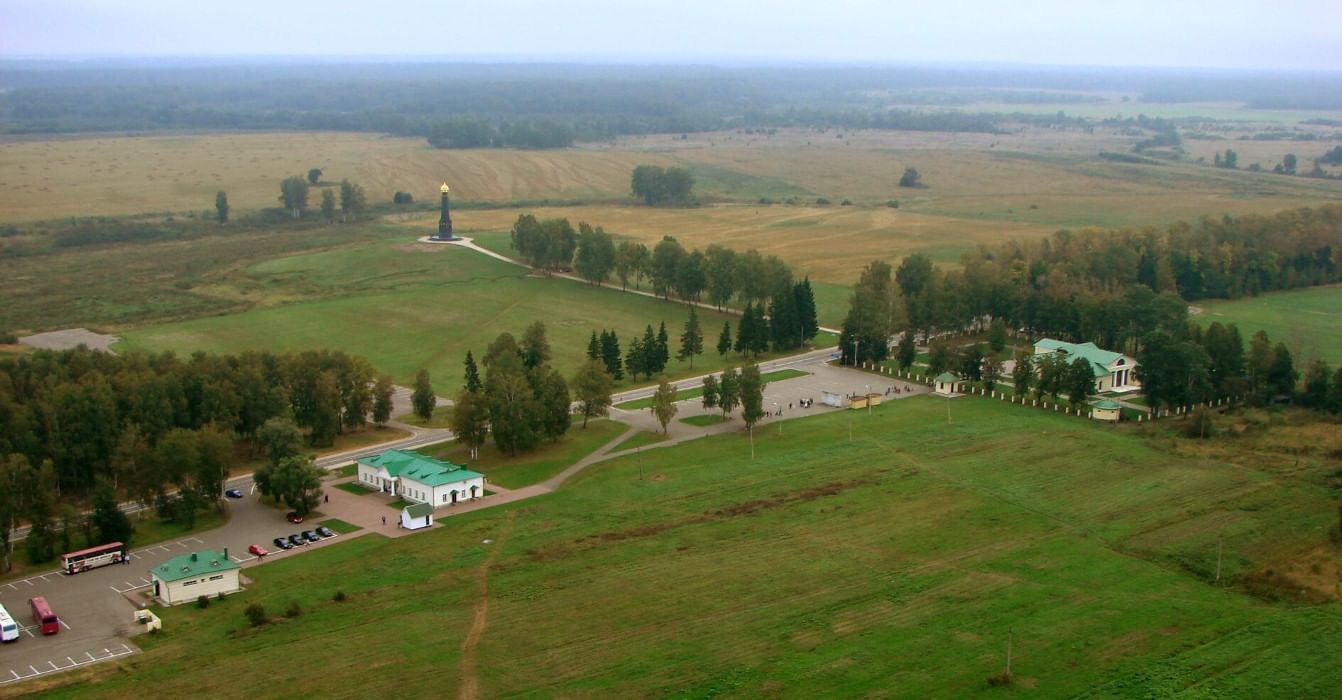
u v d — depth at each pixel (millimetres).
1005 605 137000
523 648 127125
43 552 154250
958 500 173375
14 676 121250
